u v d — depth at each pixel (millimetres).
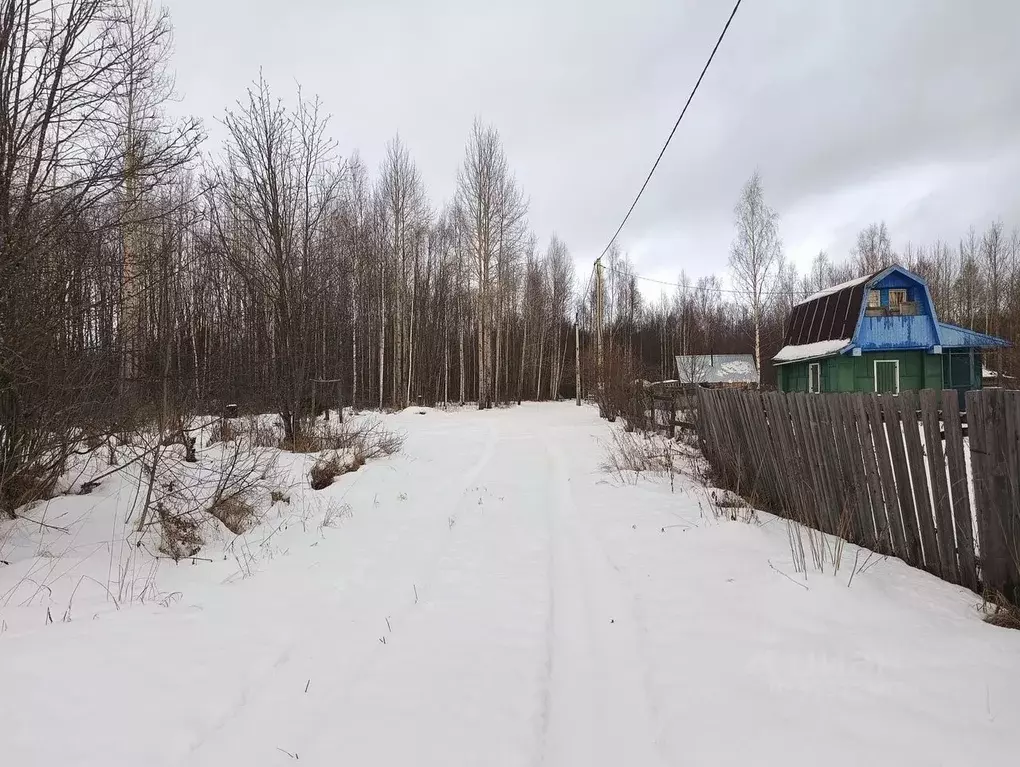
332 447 11289
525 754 2586
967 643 3146
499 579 4910
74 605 4152
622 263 60875
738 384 31266
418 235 35812
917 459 4355
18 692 2930
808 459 5777
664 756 2555
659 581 4613
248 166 11844
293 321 12039
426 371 39656
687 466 9867
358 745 2641
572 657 3564
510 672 3322
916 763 2303
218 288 10523
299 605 4340
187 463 8273
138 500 6641
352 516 7195
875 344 20297
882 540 4770
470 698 3049
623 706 3008
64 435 5676
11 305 5000
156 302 7008
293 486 8461
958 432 3979
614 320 58406
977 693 2701
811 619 3643
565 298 57625
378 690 3133
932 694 2732
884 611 3613
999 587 3670
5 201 5211
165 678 3164
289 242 12164
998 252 42594
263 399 11438
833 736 2520
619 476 9086
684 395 12117
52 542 5293
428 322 39281
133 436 6496
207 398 7891
